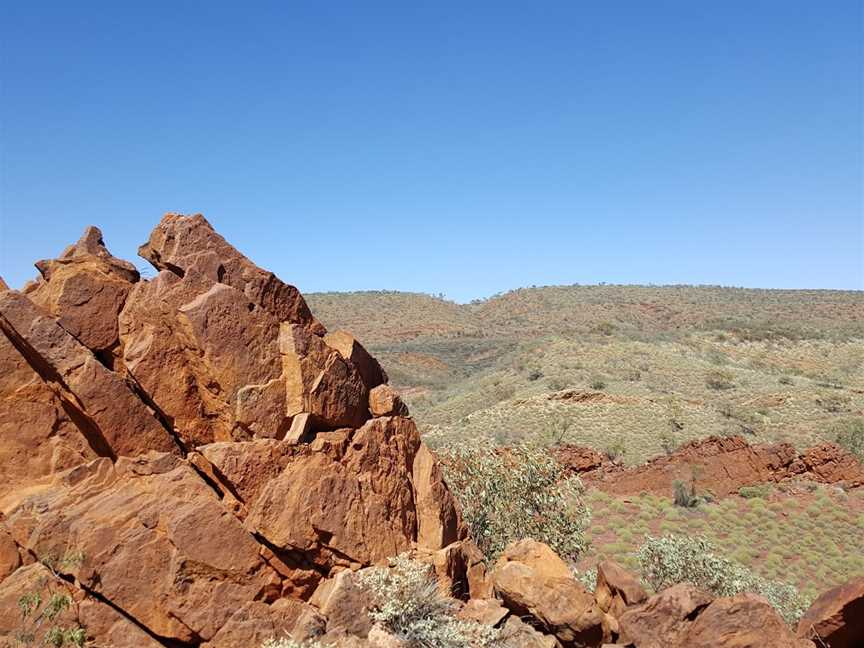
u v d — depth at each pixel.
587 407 58.12
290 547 9.20
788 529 31.38
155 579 8.38
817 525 31.80
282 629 8.74
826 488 35.34
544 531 19.02
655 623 10.02
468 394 75.38
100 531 8.30
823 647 10.23
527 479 19.52
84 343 9.85
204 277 10.30
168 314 9.91
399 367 109.88
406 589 9.43
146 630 8.34
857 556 28.22
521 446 20.50
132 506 8.70
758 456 37.97
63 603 7.88
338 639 8.61
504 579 10.67
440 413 71.12
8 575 8.38
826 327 114.50
